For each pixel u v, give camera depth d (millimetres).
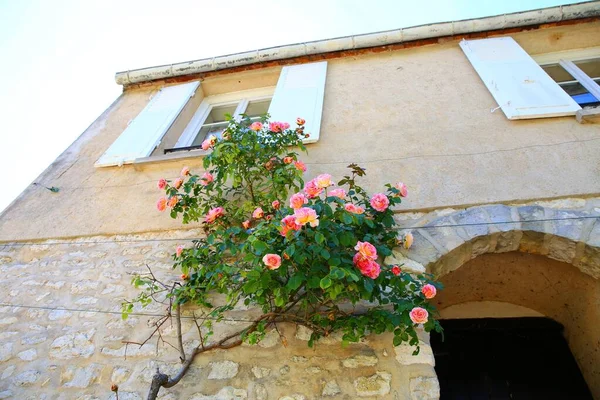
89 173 3709
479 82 3506
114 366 2322
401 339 1924
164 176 3443
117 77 4621
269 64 4410
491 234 2449
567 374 2977
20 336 2602
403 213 2678
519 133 2973
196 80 4582
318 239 1817
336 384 2014
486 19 3939
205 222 2561
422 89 3586
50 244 3172
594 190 2527
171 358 2289
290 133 2896
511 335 3271
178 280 2662
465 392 2963
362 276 1912
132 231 3086
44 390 2299
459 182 2771
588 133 2842
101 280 2826
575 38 3963
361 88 3770
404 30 4047
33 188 3711
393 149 3098
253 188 2914
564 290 3033
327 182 1991
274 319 2205
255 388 2070
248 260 1933
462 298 3531
